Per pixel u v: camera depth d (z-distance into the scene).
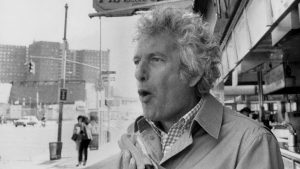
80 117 12.27
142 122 1.68
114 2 10.93
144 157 1.39
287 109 9.17
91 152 16.58
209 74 1.54
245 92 10.41
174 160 1.37
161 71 1.47
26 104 88.44
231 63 5.31
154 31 1.51
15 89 88.75
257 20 3.38
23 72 88.94
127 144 1.55
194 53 1.47
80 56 74.12
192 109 1.49
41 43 80.44
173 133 1.50
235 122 1.41
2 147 23.55
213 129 1.36
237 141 1.32
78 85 71.25
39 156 17.30
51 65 81.62
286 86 5.90
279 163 1.31
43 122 67.06
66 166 12.66
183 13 1.55
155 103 1.50
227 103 14.23
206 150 1.35
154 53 1.49
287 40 4.09
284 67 5.88
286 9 2.52
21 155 17.88
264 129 1.36
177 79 1.48
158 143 1.56
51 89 84.31
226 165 1.28
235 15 4.43
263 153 1.26
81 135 12.07
